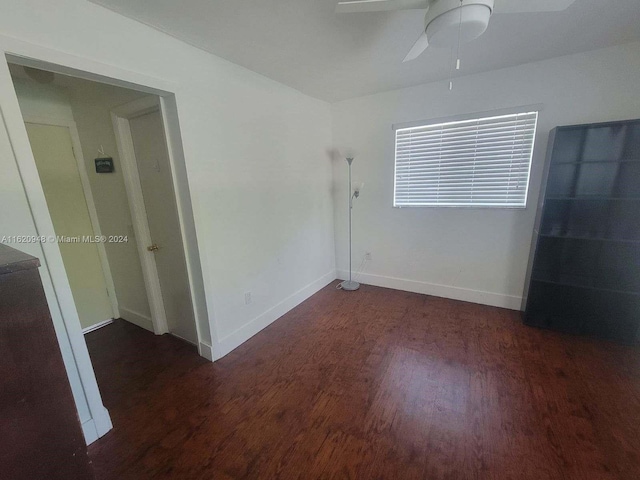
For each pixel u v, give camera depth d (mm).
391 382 1912
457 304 3059
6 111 1144
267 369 2096
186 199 1961
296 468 1347
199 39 1785
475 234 2955
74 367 1434
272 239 2736
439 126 2924
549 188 2330
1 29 1119
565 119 2363
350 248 3771
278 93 2645
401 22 1637
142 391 1897
